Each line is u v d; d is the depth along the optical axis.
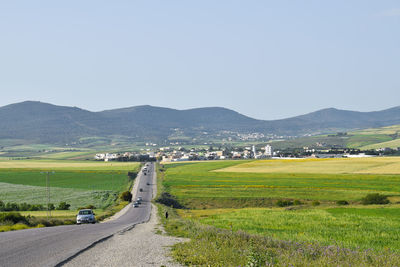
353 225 41.59
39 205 92.19
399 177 121.44
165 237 24.58
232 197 98.62
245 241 19.92
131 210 80.44
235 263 14.72
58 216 66.38
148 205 92.94
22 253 17.06
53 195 118.06
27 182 156.62
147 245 20.28
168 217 56.09
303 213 56.16
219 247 18.09
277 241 21.03
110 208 89.94
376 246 27.36
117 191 131.00
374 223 43.19
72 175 186.25
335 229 38.12
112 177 178.12
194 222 38.44
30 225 41.69
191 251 17.48
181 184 134.88
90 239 22.56
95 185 147.88
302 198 92.06
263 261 14.56
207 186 124.75
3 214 41.84
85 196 115.88
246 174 162.50
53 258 15.79
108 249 18.64
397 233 34.97
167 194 110.44
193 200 99.62
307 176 139.50
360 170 148.62
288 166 187.50
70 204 99.75
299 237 30.55
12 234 25.78
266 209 68.25
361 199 84.38
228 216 54.28
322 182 117.50
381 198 78.19
